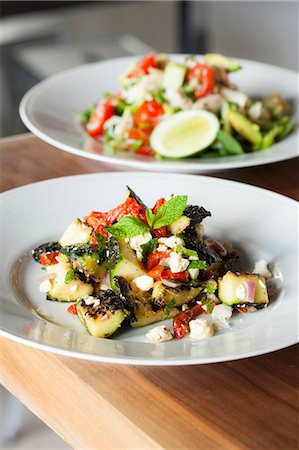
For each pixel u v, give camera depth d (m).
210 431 0.47
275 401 0.49
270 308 0.55
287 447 0.46
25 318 0.53
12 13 1.55
